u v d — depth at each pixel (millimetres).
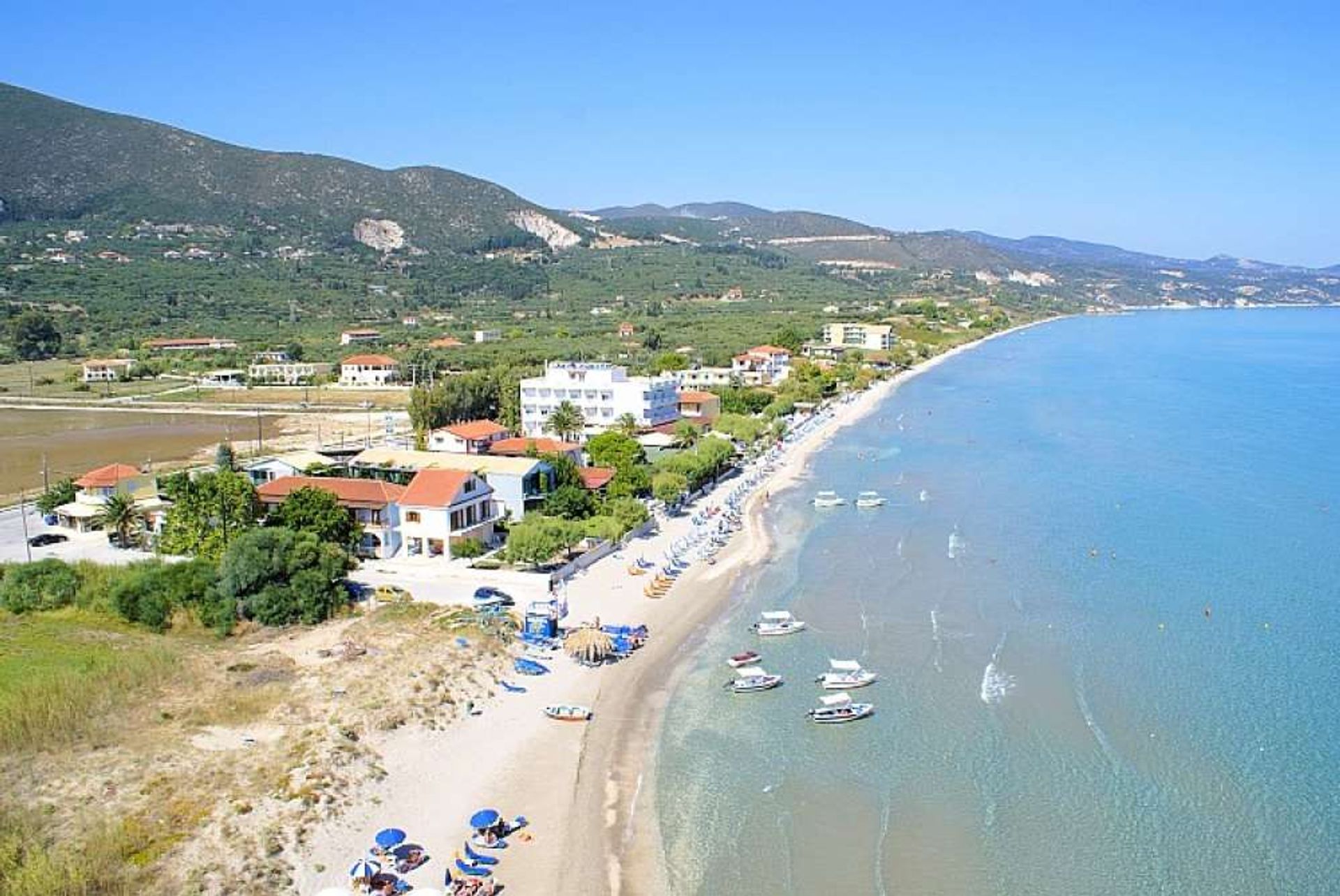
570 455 131625
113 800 52000
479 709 66000
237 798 52500
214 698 64562
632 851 50500
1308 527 111125
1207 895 46188
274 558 79812
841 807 54375
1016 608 85250
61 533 110938
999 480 141125
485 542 103250
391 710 63344
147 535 105625
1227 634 78375
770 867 49000
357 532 97062
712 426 179000
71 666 67625
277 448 174375
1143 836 50906
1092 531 111000
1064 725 63188
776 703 67562
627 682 71250
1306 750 59281
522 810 54125
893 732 62844
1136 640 77375
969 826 52219
